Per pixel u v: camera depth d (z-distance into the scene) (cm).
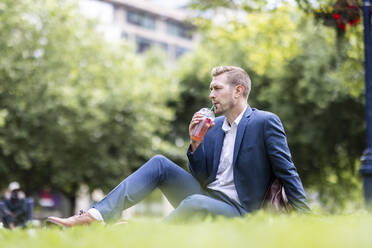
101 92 2114
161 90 2405
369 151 476
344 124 1973
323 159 2066
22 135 1931
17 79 1978
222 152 384
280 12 1132
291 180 361
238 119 385
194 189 373
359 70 1084
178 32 5947
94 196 2345
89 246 192
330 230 212
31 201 1190
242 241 180
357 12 810
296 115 1973
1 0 2020
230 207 358
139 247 180
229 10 1156
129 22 5534
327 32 1105
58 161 2034
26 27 2038
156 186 364
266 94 1988
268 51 1233
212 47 2231
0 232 294
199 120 379
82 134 2072
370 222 260
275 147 366
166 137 2662
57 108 2009
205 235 196
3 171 2031
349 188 2097
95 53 2244
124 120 2256
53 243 208
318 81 1803
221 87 391
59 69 2052
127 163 2280
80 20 2217
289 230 212
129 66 2364
